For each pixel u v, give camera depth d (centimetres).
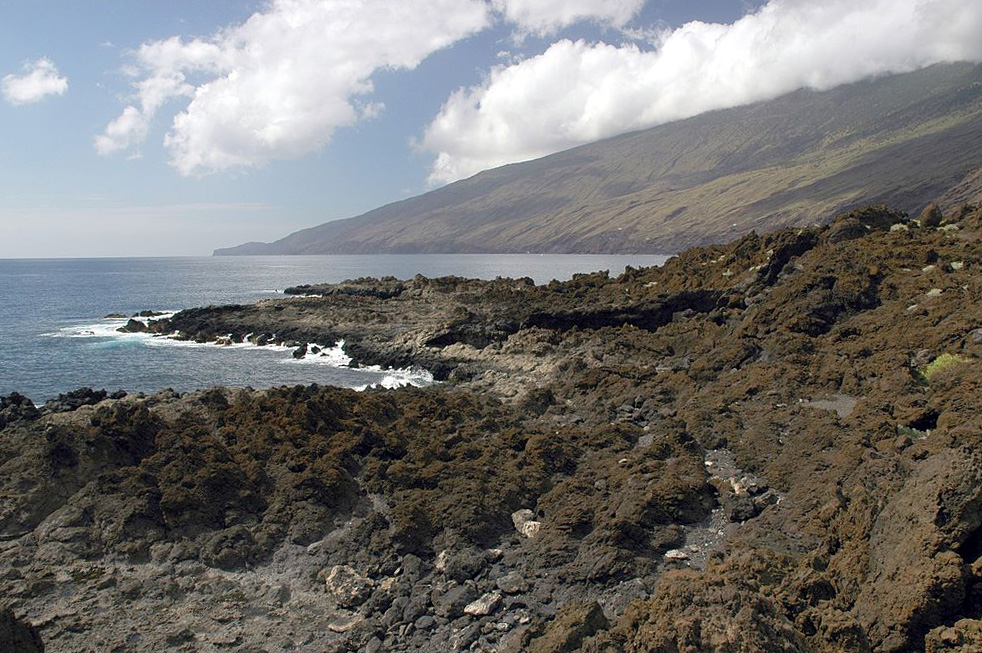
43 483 2058
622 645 1186
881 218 5466
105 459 2200
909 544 1297
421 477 2258
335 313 7062
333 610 1630
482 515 1995
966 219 5047
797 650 1089
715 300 5238
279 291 14300
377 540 1895
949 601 1188
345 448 2403
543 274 19425
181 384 4678
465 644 1467
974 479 1284
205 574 1773
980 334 3064
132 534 1883
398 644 1492
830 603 1325
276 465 2289
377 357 5338
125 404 2609
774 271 5106
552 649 1233
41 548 1845
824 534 1764
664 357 4294
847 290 4209
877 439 2327
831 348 3538
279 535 1945
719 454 2520
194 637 1505
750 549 1686
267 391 3048
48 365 5366
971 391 2434
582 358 4381
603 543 1794
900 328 3509
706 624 1098
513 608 1605
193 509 1977
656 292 5659
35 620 1548
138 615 1588
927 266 4381
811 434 2414
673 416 2969
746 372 3403
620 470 2275
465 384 4328
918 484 1398
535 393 3462
